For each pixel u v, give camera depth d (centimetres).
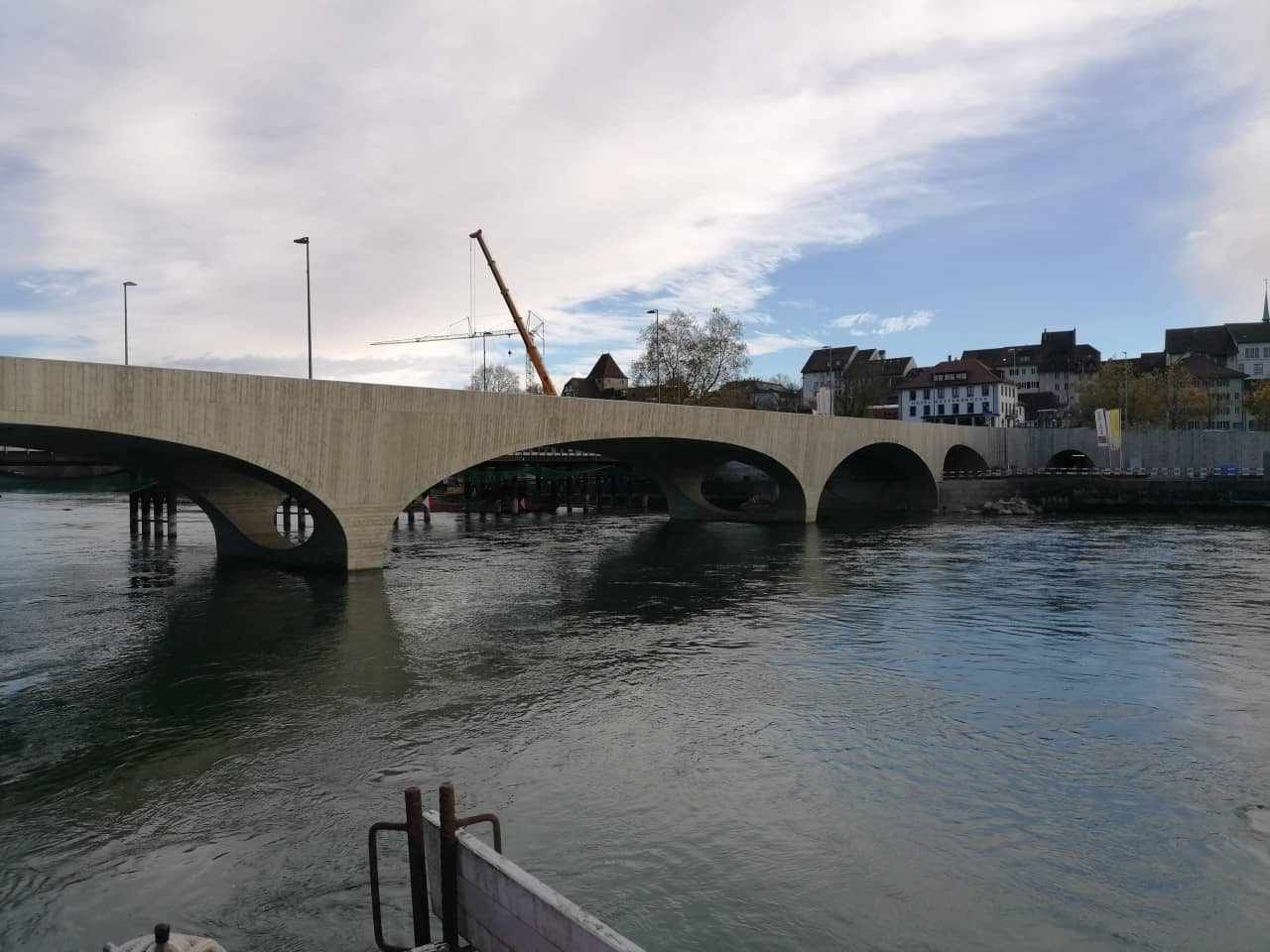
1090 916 998
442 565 3919
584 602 2956
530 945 612
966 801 1307
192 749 1526
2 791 1342
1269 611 2750
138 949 618
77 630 2495
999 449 8712
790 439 5788
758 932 964
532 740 1569
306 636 2416
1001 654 2202
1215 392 11456
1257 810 1275
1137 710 1739
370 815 1251
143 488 5266
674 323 10088
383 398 3362
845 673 2017
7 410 2408
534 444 3909
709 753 1506
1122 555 4191
